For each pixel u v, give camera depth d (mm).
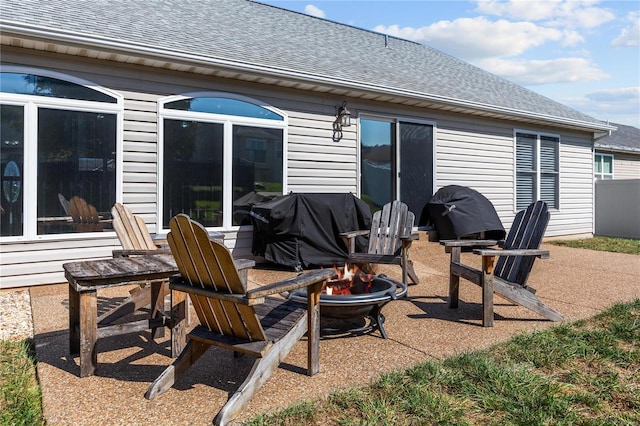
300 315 2715
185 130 5926
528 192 10133
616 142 15531
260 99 6539
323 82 6629
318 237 6047
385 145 8086
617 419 2213
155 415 2240
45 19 4980
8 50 4785
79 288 2639
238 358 3000
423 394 2424
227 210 6270
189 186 5965
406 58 10445
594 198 11883
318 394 2459
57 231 5082
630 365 2891
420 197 8461
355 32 11109
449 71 10703
